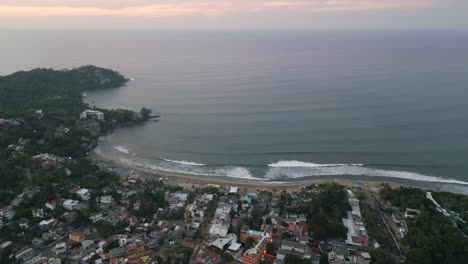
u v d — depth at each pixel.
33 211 132.75
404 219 135.00
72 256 111.50
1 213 128.75
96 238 122.44
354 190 160.12
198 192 159.00
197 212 138.62
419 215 129.00
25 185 150.88
